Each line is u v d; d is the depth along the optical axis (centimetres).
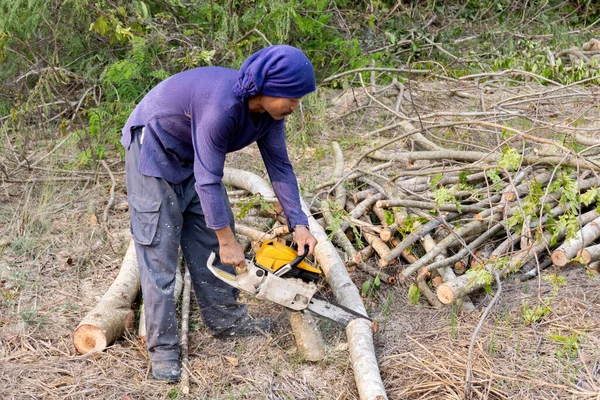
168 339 296
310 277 285
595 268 365
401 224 369
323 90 627
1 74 591
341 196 420
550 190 348
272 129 283
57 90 562
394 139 433
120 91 564
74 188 482
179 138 277
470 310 339
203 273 312
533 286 356
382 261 354
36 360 304
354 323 303
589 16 930
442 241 360
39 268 382
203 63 590
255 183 433
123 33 532
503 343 310
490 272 322
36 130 565
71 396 280
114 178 482
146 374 296
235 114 251
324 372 299
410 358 305
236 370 301
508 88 636
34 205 450
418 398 281
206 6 607
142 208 284
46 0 556
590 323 319
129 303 334
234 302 321
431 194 400
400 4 777
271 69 241
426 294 351
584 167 375
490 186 378
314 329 311
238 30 602
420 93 648
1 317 336
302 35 667
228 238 272
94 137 528
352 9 794
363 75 655
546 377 285
